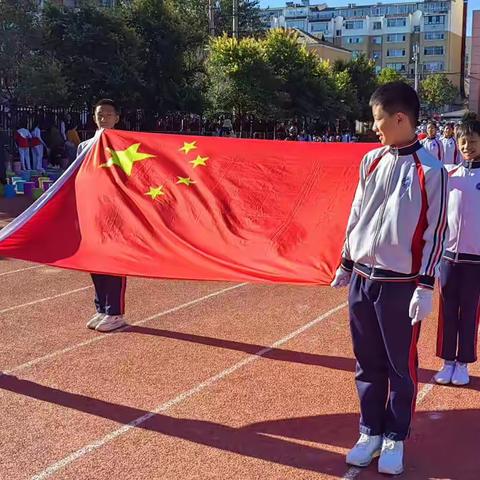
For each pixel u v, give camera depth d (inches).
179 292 309.1
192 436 166.1
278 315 271.7
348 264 153.8
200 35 1117.7
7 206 591.2
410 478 146.7
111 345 233.1
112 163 240.8
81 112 1008.2
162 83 1045.2
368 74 2096.5
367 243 143.4
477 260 190.5
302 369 211.8
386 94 137.2
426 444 163.5
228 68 1255.5
